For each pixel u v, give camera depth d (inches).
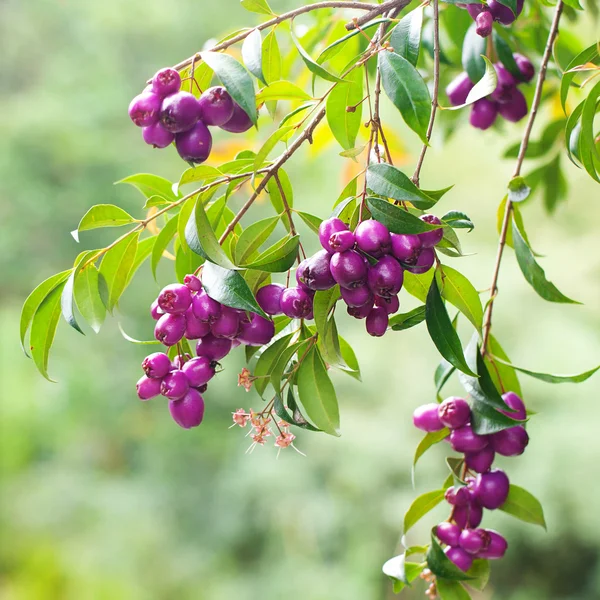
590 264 145.6
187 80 39.2
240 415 37.7
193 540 168.9
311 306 36.1
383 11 37.9
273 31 39.6
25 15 203.5
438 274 38.4
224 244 38.7
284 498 156.6
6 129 188.2
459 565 40.2
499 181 156.4
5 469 175.2
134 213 189.2
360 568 142.5
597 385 135.6
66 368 182.2
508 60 44.4
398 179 35.0
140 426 183.6
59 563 161.8
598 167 41.7
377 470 147.7
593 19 48.3
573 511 131.5
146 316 179.6
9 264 187.6
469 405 39.6
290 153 36.9
